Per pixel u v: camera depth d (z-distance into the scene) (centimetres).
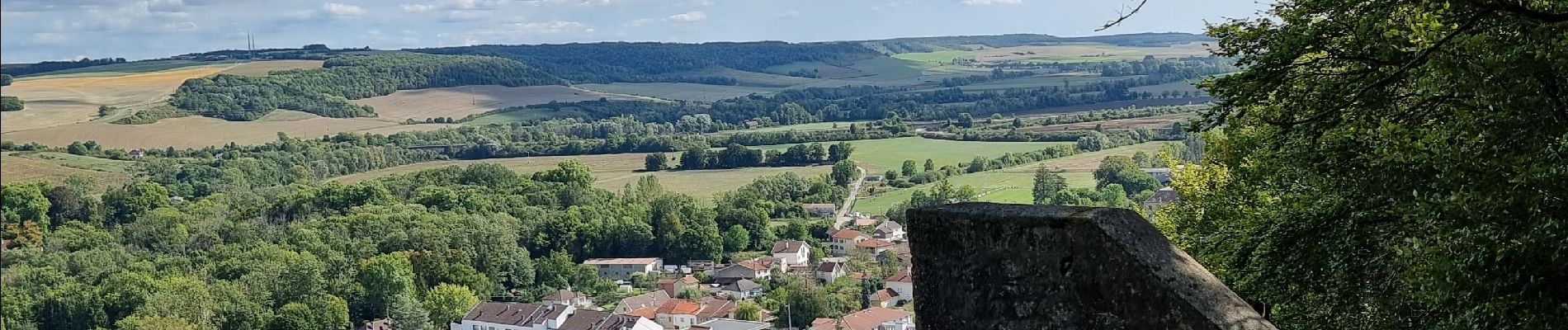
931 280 410
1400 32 909
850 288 6938
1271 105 1038
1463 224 774
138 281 5209
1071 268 378
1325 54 1011
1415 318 931
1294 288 1033
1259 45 1014
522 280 7800
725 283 7950
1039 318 384
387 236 7531
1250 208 1398
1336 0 940
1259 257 1053
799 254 8294
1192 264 371
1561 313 736
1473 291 755
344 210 8525
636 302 7181
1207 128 1077
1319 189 1000
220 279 6109
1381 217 966
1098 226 374
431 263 7288
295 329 5800
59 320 4606
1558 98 796
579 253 8725
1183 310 357
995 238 393
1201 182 1656
